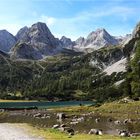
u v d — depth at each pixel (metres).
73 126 61.50
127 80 140.75
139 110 100.00
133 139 39.84
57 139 41.09
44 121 75.31
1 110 132.88
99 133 47.19
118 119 79.50
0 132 50.09
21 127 58.03
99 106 123.69
